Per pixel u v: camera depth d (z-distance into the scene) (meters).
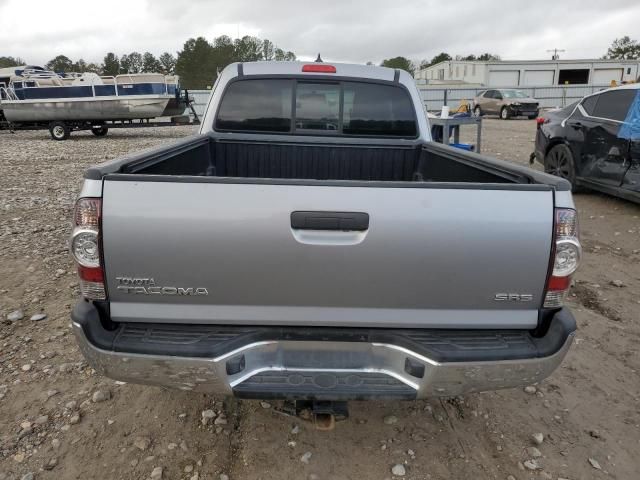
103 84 19.09
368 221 1.96
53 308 4.12
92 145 17.72
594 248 5.74
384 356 2.14
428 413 2.91
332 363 2.14
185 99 20.64
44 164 12.83
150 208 1.95
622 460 2.58
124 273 2.01
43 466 2.46
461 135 18.17
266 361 2.14
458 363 2.03
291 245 1.98
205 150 3.90
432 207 1.97
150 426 2.75
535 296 2.07
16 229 6.44
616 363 3.46
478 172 2.99
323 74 4.06
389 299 2.06
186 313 2.08
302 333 2.10
